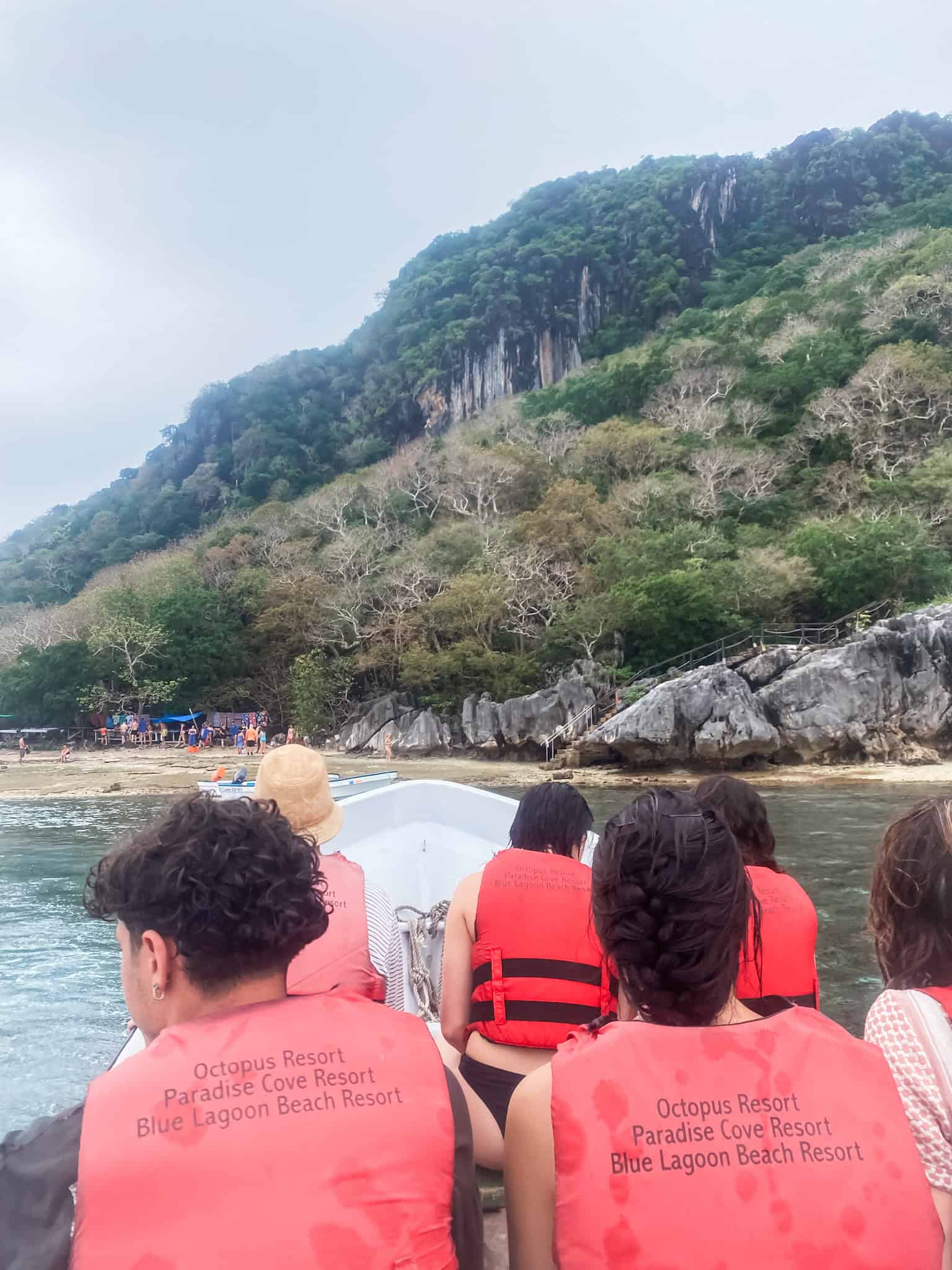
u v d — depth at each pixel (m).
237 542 59.38
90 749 47.62
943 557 36.50
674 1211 1.12
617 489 48.31
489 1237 2.28
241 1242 1.12
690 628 35.28
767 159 114.69
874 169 106.31
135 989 1.40
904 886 1.72
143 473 116.88
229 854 1.33
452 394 102.75
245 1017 1.29
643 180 113.25
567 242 106.81
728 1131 1.16
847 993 6.61
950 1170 1.45
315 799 2.89
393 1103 1.25
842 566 35.31
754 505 45.47
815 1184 1.13
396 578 45.25
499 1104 2.40
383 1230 1.16
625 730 28.03
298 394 112.56
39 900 11.09
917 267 60.28
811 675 27.52
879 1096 1.22
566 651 37.72
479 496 51.81
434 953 4.39
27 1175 1.17
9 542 121.00
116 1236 1.12
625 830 1.33
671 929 1.22
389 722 39.81
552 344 102.44
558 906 2.45
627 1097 1.18
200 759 38.59
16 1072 5.86
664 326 95.94
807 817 17.12
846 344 58.12
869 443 47.75
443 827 6.38
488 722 35.47
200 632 52.00
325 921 1.43
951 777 24.41
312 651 46.31
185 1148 1.16
